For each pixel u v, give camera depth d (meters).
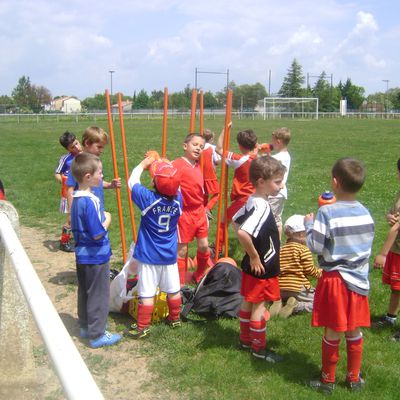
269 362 3.99
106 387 3.64
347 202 3.51
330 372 3.58
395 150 21.41
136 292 4.78
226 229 5.99
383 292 5.46
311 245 3.49
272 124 43.38
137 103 95.19
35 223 8.64
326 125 42.34
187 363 3.94
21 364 3.41
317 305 3.54
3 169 14.98
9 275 3.28
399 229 4.44
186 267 5.77
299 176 14.08
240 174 5.94
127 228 8.20
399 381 3.73
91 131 5.17
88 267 4.13
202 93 5.94
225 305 4.79
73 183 5.31
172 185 4.23
